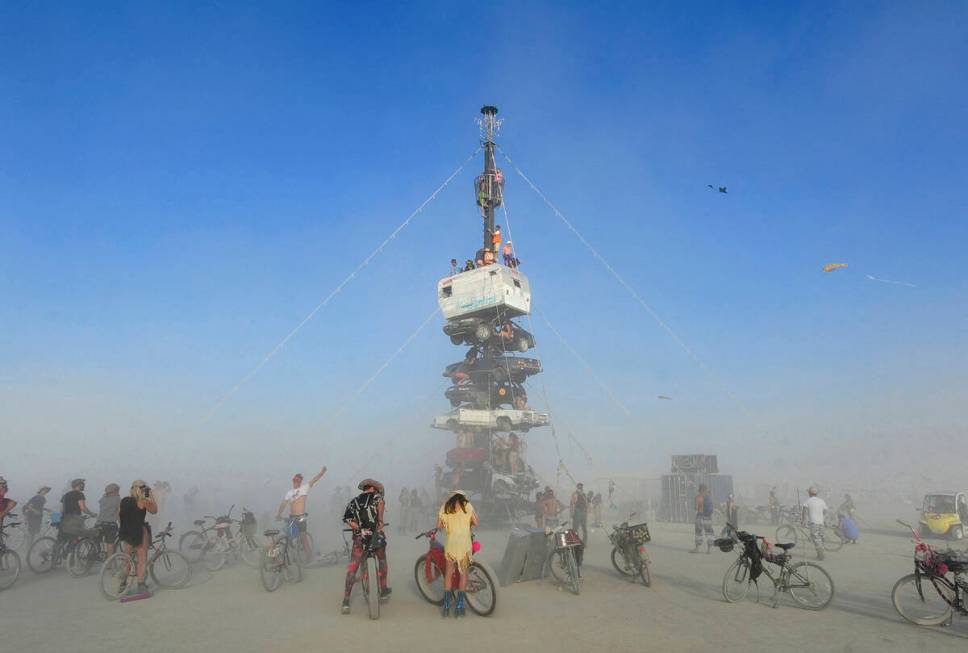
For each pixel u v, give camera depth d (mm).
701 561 14938
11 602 9867
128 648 6957
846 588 10789
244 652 6773
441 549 9297
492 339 31297
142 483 10672
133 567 10547
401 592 10555
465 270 32250
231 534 14133
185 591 10820
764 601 9703
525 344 32469
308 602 9734
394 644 7098
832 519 26516
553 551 11031
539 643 7141
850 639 7336
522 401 31953
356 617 8586
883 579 11797
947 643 7152
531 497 29547
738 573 9773
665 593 10492
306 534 13711
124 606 9453
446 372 32344
